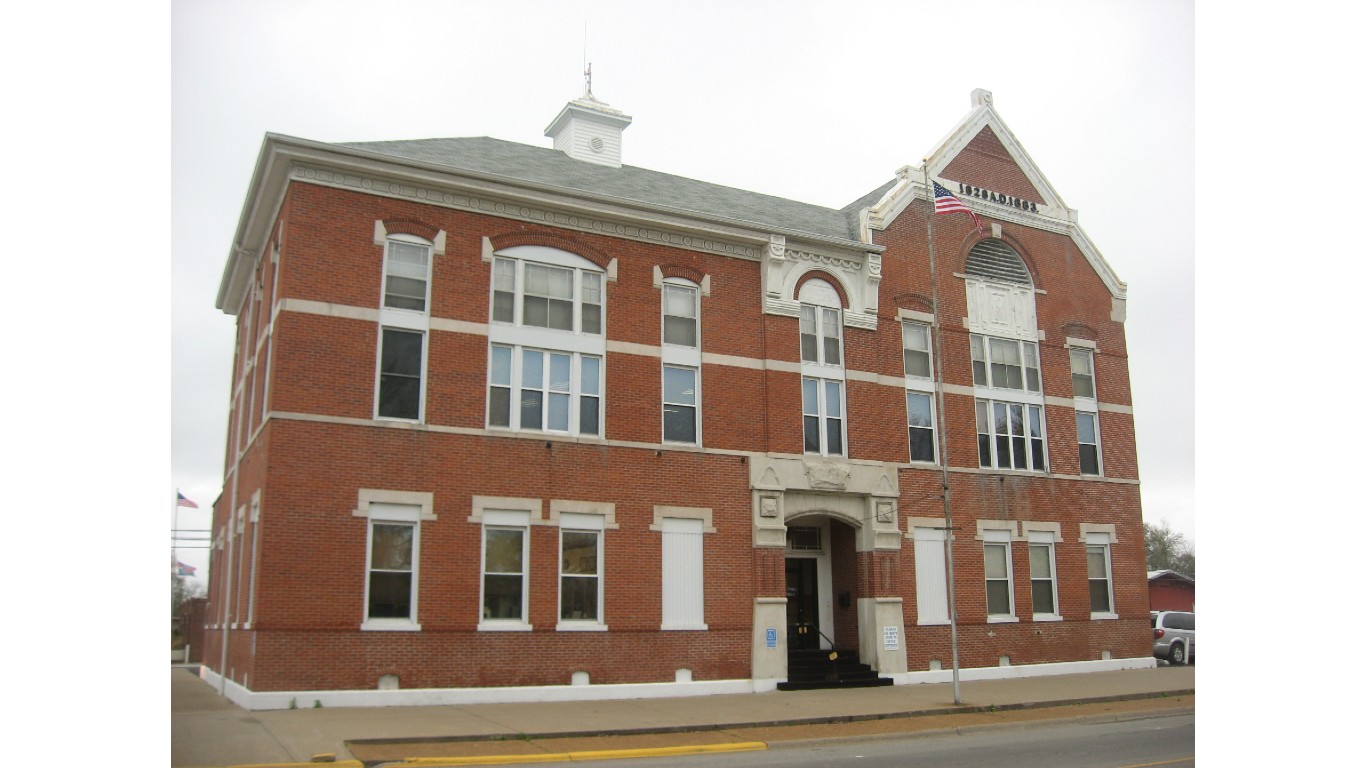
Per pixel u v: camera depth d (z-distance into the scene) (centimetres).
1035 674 2672
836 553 2606
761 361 2448
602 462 2202
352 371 1994
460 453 2061
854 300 2612
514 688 2019
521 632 2048
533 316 2206
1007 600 2706
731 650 2266
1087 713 2027
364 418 1986
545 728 1634
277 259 2111
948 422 2705
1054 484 2847
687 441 2336
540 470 2133
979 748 1587
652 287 2344
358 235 2050
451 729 1599
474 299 2136
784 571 2364
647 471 2248
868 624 2464
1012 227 2956
